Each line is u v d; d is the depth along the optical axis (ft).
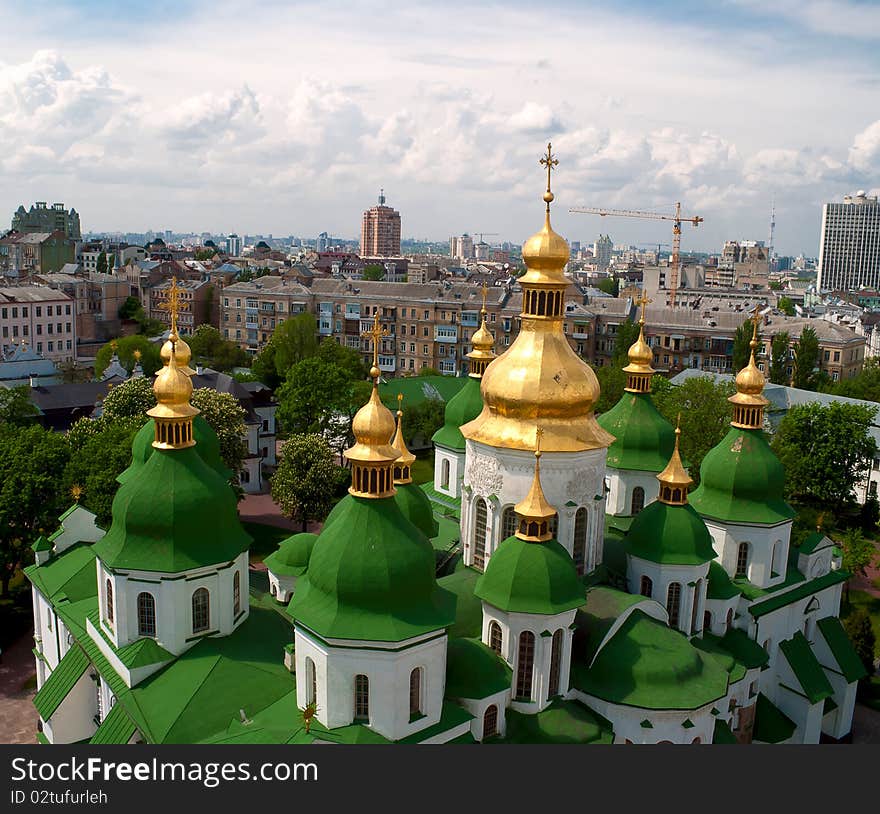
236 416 313.94
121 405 303.89
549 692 144.97
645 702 142.20
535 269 155.12
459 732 133.90
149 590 157.89
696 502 200.54
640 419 209.46
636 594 166.71
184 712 145.48
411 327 649.61
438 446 233.14
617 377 416.67
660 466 206.08
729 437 200.13
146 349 525.34
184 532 158.30
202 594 161.58
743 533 194.29
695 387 324.80
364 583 125.90
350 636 123.95
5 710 200.64
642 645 149.07
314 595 130.41
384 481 129.70
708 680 148.56
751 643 185.26
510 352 159.22
